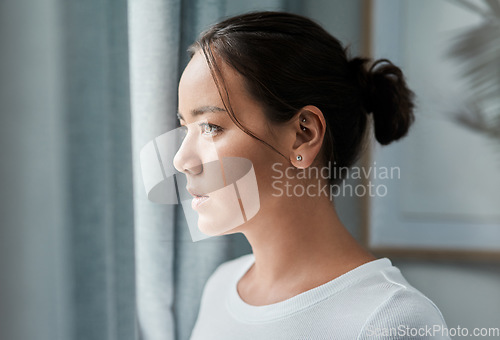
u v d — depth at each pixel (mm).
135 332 758
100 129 750
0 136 735
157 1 681
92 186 756
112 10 735
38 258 761
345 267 550
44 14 735
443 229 929
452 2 904
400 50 920
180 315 816
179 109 542
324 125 519
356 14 931
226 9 777
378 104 584
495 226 915
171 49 691
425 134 927
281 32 531
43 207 756
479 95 905
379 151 930
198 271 820
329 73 548
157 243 726
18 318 761
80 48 739
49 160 752
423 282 935
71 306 762
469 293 925
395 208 937
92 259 761
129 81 739
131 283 758
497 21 886
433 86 920
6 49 729
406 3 913
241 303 601
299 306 529
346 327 494
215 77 505
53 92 744
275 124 514
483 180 917
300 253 557
